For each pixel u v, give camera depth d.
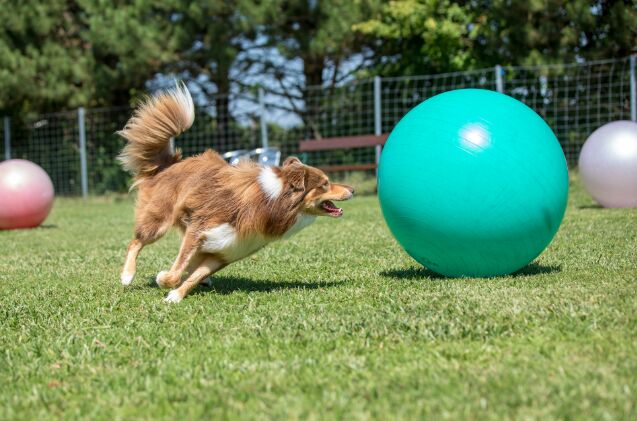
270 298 5.08
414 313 4.32
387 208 5.30
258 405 2.93
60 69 18.55
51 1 18.72
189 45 18.45
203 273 5.25
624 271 5.52
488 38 17.41
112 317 4.64
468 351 3.53
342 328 4.04
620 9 15.44
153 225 5.62
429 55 19.30
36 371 3.55
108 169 20.28
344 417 2.76
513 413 2.74
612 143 10.77
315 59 18.84
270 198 5.07
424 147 5.02
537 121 5.16
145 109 5.77
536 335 3.75
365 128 19.33
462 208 4.94
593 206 11.55
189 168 5.48
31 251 8.69
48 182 11.78
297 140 19.91
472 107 5.05
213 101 20.23
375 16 18.22
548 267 5.90
